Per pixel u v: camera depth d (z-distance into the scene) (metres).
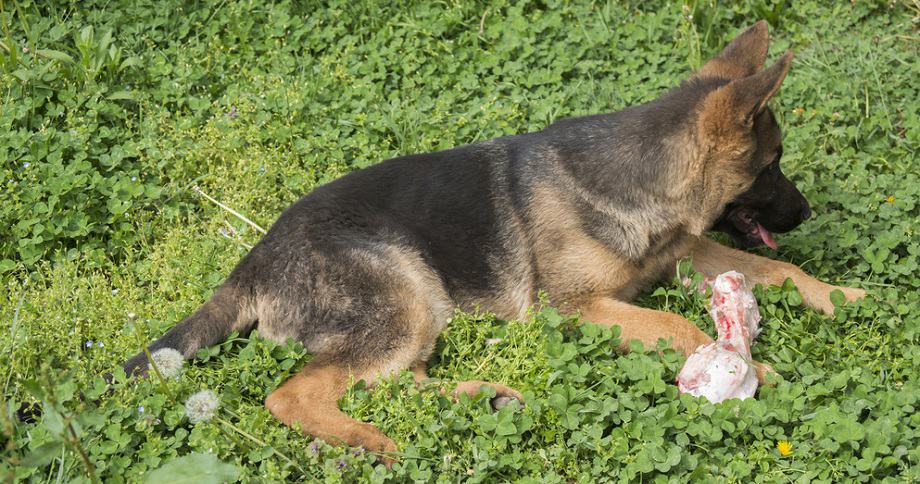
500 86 2.72
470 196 2.30
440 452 2.10
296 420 2.12
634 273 2.31
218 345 2.21
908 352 2.23
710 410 2.10
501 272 2.30
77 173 2.48
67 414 2.04
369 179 2.31
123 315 2.29
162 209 2.48
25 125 2.55
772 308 2.30
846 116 2.66
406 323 2.22
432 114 2.66
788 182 2.36
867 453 2.06
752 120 2.22
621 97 2.70
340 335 2.20
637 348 2.22
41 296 2.30
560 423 2.11
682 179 2.27
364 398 2.17
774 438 2.11
